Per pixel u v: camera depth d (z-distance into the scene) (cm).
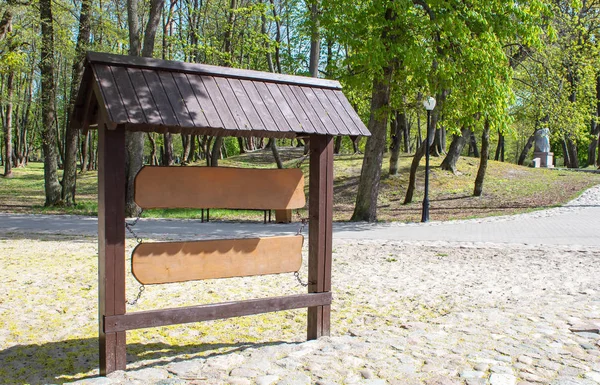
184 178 488
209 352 528
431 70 1686
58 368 482
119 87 447
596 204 2123
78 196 3038
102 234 450
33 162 6259
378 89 1830
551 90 2227
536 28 1716
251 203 520
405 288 827
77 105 495
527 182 2716
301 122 504
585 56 2373
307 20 1950
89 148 4653
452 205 2309
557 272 934
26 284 812
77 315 661
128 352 530
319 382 412
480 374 423
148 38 1948
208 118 461
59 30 2200
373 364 454
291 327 631
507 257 1111
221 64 2914
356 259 1095
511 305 685
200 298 765
